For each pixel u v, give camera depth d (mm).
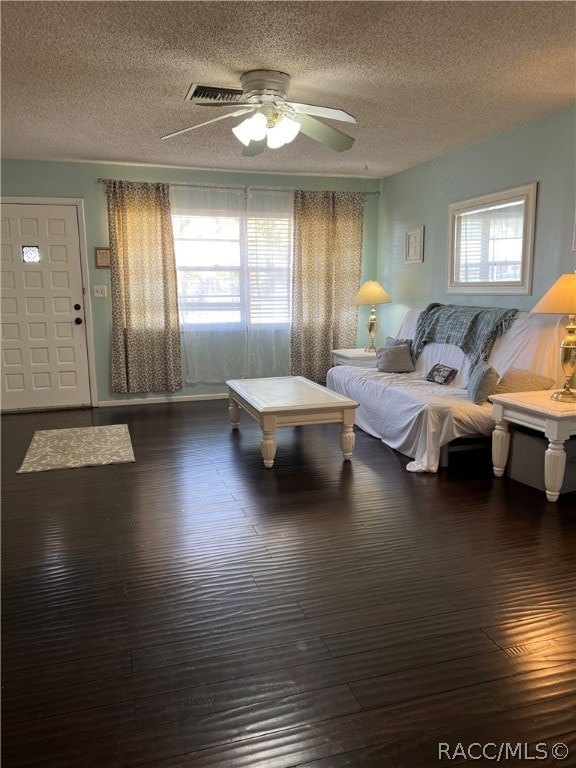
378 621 2049
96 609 2133
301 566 2453
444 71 3041
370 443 4371
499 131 4293
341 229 6227
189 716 1594
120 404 5832
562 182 3789
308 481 3531
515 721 1570
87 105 3596
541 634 1966
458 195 4922
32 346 5527
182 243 5773
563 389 3342
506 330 4129
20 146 4723
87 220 5480
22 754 1467
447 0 2260
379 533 2779
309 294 6215
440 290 5293
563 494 3266
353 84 3238
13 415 5391
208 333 6004
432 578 2350
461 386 4340
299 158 5219
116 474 3672
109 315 5688
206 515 3002
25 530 2822
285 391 4309
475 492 3322
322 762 1441
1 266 5340
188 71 3012
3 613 2111
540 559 2506
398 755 1460
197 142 4594
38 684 1727
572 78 3156
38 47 2693
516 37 2621
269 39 2623
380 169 5770
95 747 1488
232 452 4164
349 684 1718
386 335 6391
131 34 2551
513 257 4281
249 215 5922
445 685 1712
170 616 2084
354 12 2354
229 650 1886
